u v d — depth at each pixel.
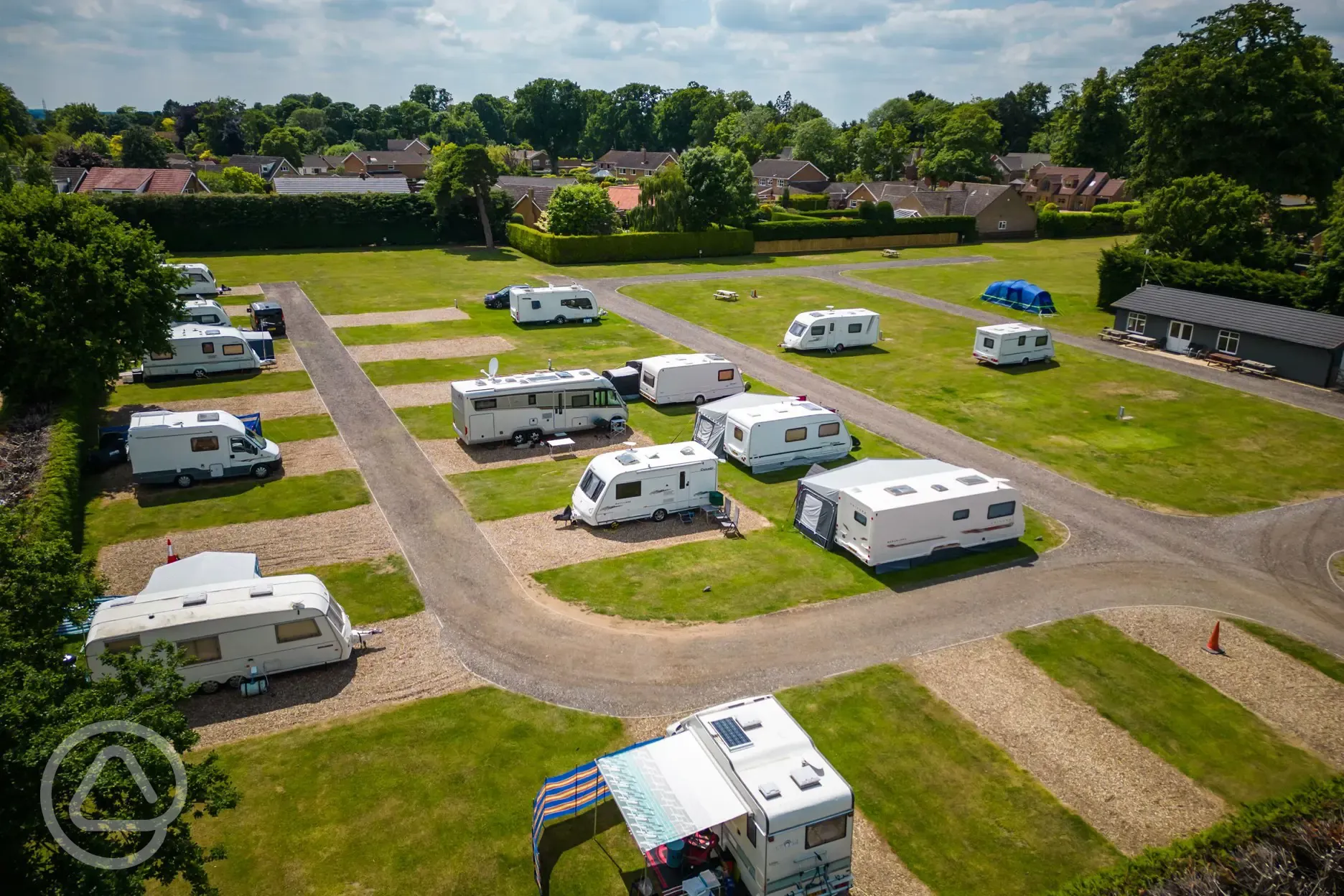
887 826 16.23
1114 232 105.94
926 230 94.62
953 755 18.22
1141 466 34.28
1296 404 41.59
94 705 12.12
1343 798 14.05
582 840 15.80
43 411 32.75
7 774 10.80
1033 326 48.16
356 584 24.34
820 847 13.88
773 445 32.97
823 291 67.56
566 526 28.23
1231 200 57.09
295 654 19.83
